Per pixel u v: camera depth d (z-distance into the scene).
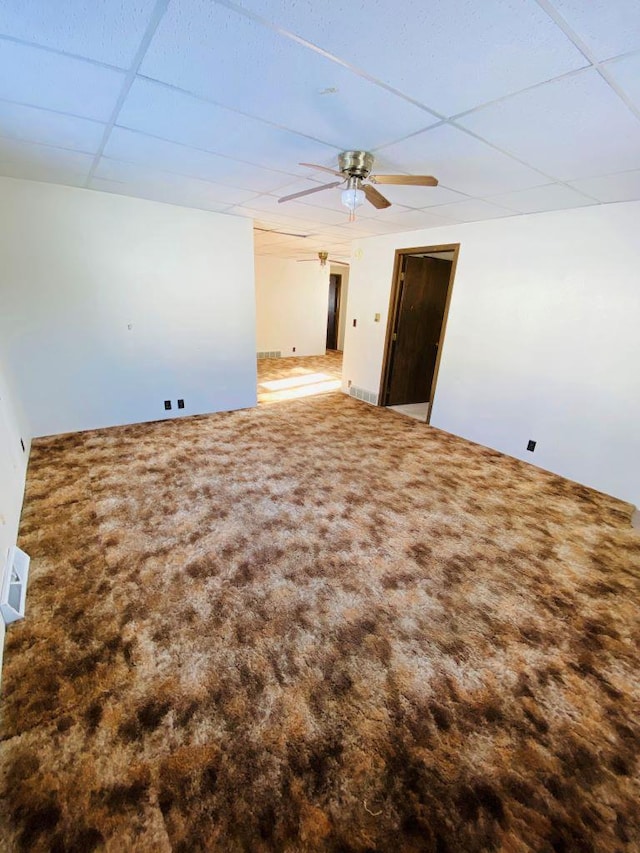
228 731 1.30
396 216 3.61
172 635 1.65
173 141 2.12
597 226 2.91
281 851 1.04
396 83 1.44
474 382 4.00
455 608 1.87
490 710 1.41
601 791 1.18
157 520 2.46
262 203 3.52
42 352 3.54
